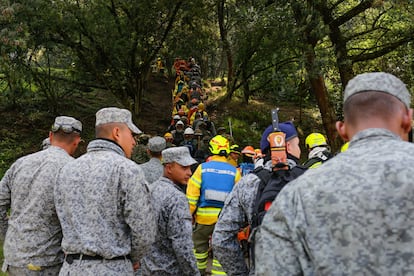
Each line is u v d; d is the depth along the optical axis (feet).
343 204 4.99
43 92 59.52
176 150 12.82
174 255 12.30
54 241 10.89
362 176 5.07
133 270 10.02
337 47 44.65
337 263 4.87
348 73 44.93
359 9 43.55
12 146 51.11
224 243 9.43
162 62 84.69
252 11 42.39
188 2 56.03
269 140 9.21
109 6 56.08
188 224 12.25
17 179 11.12
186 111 51.47
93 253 9.29
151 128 60.59
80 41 54.75
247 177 9.36
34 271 10.82
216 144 17.26
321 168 5.41
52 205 10.83
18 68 50.70
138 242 9.55
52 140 11.84
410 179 4.93
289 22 41.75
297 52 52.90
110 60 56.34
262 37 53.31
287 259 5.16
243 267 9.55
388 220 4.83
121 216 9.56
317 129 61.67
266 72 60.95
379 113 5.52
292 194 5.36
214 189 16.79
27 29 44.91
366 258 4.79
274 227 5.35
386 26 48.80
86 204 9.50
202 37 62.80
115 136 10.21
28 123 56.24
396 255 4.75
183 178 12.94
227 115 62.59
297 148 9.82
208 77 93.35
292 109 69.46
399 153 5.17
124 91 59.57
